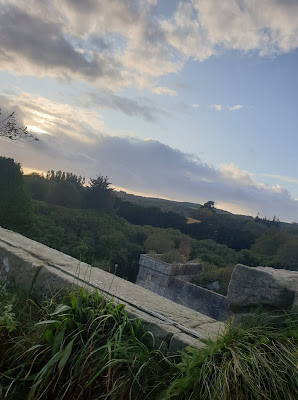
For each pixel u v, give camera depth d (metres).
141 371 2.27
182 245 40.03
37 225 35.59
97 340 2.38
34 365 2.36
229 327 2.40
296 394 1.91
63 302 2.77
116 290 3.47
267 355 2.09
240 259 37.53
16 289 3.53
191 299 20.72
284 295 2.38
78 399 2.13
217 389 1.92
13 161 32.66
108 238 39.31
